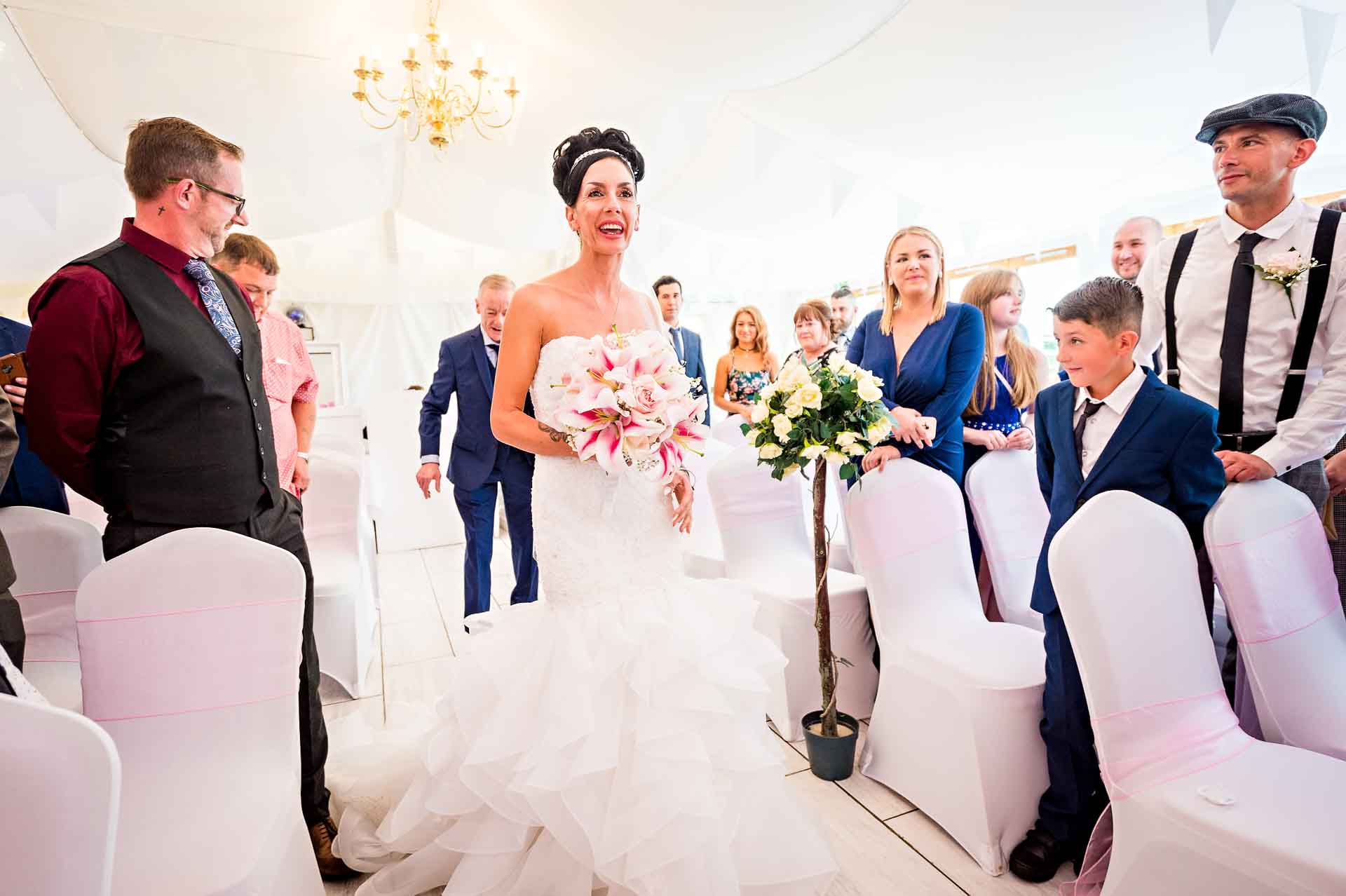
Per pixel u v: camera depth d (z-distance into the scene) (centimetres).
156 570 130
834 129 436
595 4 359
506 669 157
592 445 142
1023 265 562
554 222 695
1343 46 289
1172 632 140
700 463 338
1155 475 169
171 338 145
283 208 588
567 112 492
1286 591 154
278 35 398
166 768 129
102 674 127
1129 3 284
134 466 145
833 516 380
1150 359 231
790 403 204
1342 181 364
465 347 317
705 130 499
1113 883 135
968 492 241
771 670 165
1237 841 114
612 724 148
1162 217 447
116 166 479
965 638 202
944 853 181
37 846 74
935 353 257
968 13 313
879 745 213
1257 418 198
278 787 133
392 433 552
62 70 380
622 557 163
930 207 488
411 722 212
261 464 164
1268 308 195
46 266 549
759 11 342
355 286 812
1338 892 102
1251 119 187
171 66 398
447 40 426
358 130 516
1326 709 152
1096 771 174
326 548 301
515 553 327
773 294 865
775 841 156
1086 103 346
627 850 138
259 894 115
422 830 164
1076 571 134
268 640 136
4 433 133
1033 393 299
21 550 180
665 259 773
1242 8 271
